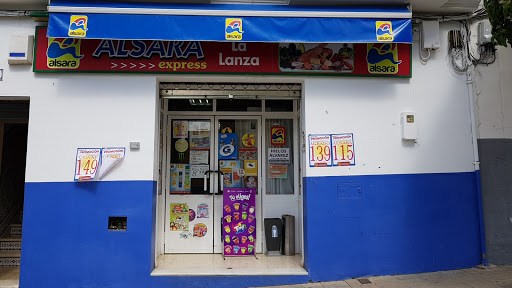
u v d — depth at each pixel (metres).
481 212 5.82
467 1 5.70
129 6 5.14
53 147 5.35
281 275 5.41
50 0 5.18
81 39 5.46
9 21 5.52
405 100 5.82
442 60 5.98
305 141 5.66
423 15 5.95
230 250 6.25
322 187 5.58
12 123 7.64
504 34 4.90
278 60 5.66
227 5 5.38
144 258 5.27
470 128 5.92
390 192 5.67
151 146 5.43
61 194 5.29
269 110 6.84
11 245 6.45
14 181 7.93
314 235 5.50
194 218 6.59
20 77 5.44
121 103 5.47
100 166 5.31
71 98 5.44
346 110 5.72
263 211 6.65
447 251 5.70
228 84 5.94
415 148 5.78
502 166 5.92
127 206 5.32
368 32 5.21
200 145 6.76
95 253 5.24
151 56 5.53
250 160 6.78
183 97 5.98
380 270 5.56
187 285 5.30
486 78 6.04
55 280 5.18
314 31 5.16
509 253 5.83
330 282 5.42
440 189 5.77
